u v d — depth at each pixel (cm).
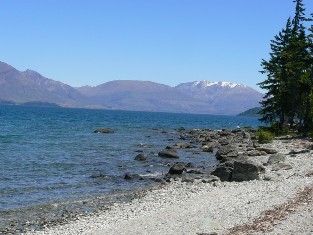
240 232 1494
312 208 1758
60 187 2966
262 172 3195
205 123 18438
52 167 3856
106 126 11481
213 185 2872
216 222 1700
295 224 1543
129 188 2967
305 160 3722
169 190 2791
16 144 5734
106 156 4803
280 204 1923
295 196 2088
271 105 7044
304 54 6122
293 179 2759
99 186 3036
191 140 7338
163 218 1891
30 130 8531
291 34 7075
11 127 9194
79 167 3916
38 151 5053
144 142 6825
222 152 4612
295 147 4912
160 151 5284
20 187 2920
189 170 3694
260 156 4316
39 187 2941
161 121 18462
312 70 6094
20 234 1828
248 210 1864
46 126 10144
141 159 4491
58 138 6925
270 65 6956
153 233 1628
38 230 1900
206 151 5416
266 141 5703
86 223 1972
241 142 6362
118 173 3622
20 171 3572
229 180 3061
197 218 1811
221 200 2217
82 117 18362
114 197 2650
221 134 8344
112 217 2070
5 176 3303
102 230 1762
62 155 4769
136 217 2000
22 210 2291
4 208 2331
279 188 2400
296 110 6906
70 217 2138
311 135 5569
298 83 6494
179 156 4866
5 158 4309
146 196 2639
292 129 6931
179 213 1969
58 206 2394
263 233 1453
